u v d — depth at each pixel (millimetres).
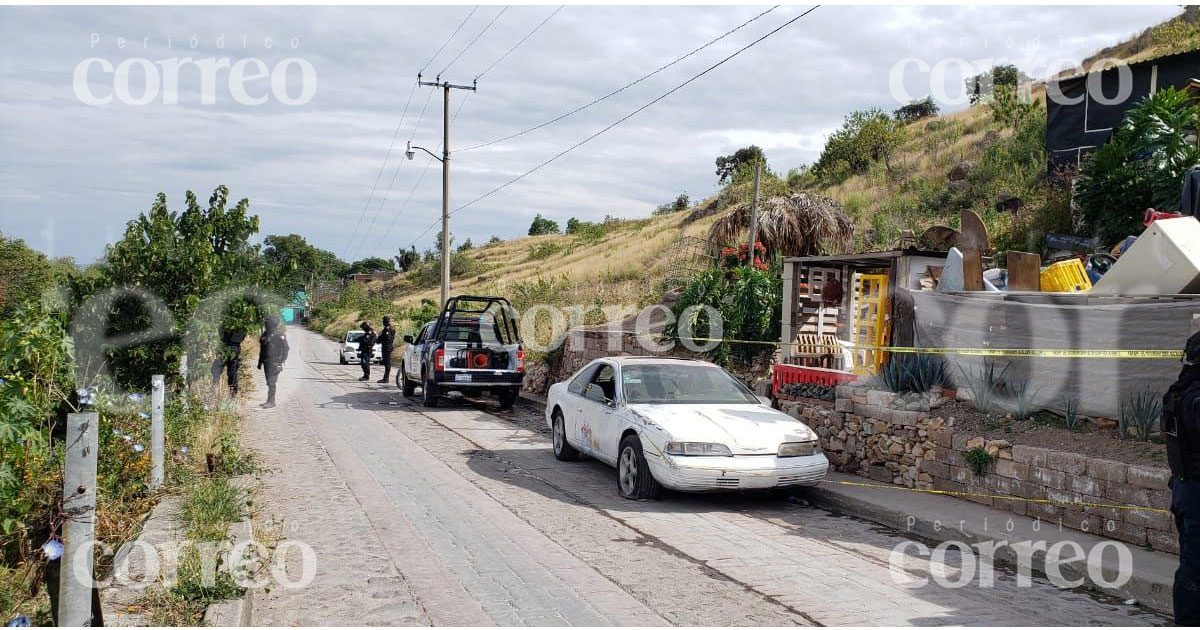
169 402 10438
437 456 10852
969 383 8320
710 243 18297
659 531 7152
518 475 9672
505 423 14562
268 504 7824
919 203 23062
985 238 10000
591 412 9727
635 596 5371
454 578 5707
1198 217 8586
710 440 7996
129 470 7684
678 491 8883
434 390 16656
